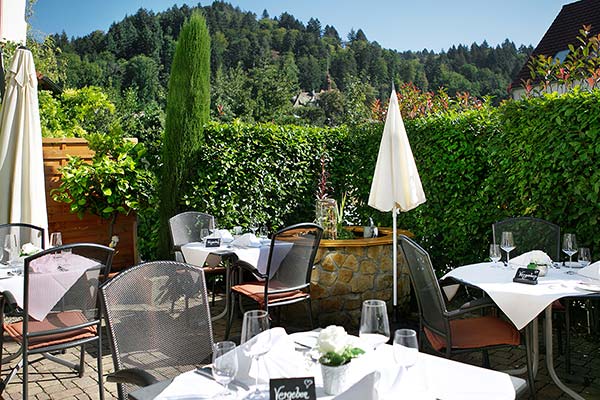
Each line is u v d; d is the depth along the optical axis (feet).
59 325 10.29
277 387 5.03
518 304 9.32
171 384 5.69
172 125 19.30
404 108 23.90
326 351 5.36
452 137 17.08
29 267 9.80
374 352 6.25
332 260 15.49
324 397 5.23
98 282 10.59
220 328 15.58
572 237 11.72
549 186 14.35
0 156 15.29
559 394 10.74
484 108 17.13
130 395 5.48
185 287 7.65
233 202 19.86
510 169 15.52
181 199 19.21
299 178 21.13
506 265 12.01
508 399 5.18
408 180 13.15
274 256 13.57
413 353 5.20
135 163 20.57
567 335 11.62
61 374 12.04
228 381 5.20
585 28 16.71
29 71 15.71
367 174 20.58
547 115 14.33
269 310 15.78
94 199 20.07
